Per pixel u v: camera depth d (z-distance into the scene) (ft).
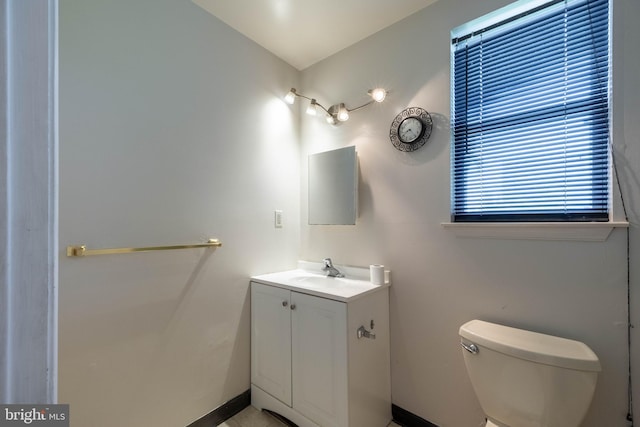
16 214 1.13
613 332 3.72
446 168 5.08
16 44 1.14
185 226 5.06
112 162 4.23
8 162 1.10
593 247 3.86
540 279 4.22
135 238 4.44
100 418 4.07
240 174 5.97
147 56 4.64
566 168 4.17
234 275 5.80
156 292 4.66
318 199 6.74
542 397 3.55
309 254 7.03
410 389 5.36
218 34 5.64
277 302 5.56
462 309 4.88
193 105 5.22
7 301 1.10
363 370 4.85
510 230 4.41
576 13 4.17
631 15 3.67
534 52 4.50
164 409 4.73
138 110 4.52
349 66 6.45
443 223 4.98
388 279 5.64
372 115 6.05
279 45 6.46
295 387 5.20
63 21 3.81
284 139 6.91
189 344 5.07
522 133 4.55
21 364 1.14
